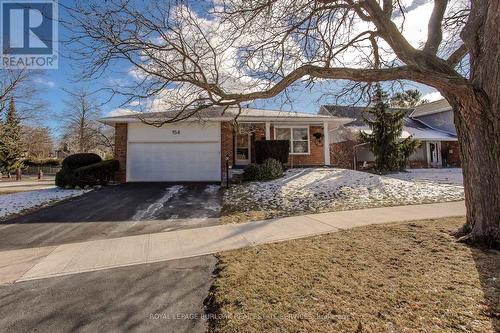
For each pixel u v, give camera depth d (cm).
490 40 454
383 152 1823
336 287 353
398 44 559
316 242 545
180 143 1492
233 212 879
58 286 397
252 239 591
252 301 330
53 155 4791
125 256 512
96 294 371
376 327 269
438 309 294
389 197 1001
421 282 355
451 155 2550
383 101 1783
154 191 1225
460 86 468
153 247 560
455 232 537
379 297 324
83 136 3497
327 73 568
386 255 454
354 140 2230
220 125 1506
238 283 378
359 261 435
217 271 430
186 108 683
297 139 1828
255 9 651
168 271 441
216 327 288
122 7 551
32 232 684
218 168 1487
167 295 363
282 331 271
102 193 1191
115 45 558
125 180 1463
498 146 468
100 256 514
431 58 520
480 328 261
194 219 807
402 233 568
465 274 371
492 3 443
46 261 494
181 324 298
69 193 1202
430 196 991
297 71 591
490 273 370
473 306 296
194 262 475
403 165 1864
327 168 1634
